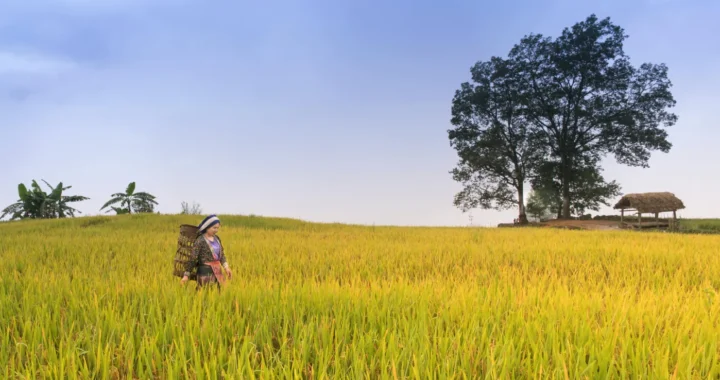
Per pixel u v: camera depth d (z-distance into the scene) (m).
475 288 7.49
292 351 4.53
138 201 38.06
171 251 14.21
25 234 20.80
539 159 45.41
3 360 4.42
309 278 9.59
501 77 45.84
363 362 3.97
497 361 4.02
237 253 13.55
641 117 41.62
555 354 4.09
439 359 4.18
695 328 4.89
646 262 11.52
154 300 6.52
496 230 25.78
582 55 42.56
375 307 5.84
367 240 18.05
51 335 5.19
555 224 40.66
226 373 4.05
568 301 6.09
